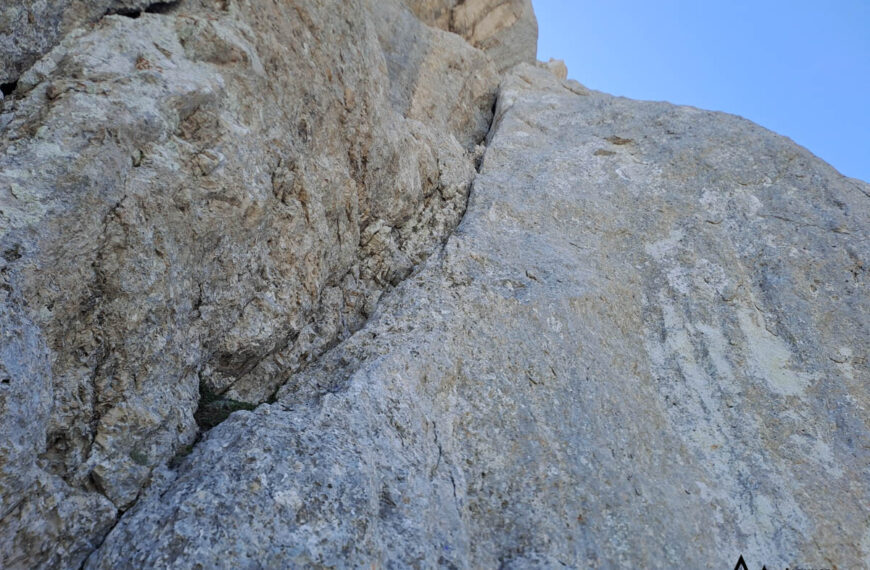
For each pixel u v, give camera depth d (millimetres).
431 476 6820
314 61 8711
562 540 6520
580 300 9648
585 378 8578
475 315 8891
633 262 11062
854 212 11375
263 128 7707
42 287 4980
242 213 7207
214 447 5973
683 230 11492
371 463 6273
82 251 5363
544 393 8188
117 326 5727
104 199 5527
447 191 12250
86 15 6223
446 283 9391
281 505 5402
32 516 4598
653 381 9234
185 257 6555
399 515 6098
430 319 8617
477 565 6211
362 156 9977
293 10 8383
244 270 7520
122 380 5770
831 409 8742
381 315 8984
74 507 5027
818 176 12102
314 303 8789
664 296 10445
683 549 6766
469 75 17594
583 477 7203
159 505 5355
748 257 10898
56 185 5184
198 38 6961
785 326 9797
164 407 6164
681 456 8062
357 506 5668
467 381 8094
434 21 19469
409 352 7922
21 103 5516
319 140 8914
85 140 5473
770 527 7297
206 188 6695
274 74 7934
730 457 8148
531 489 7020
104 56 6043
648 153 13305
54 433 5133
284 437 6039
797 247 10914
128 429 5707
